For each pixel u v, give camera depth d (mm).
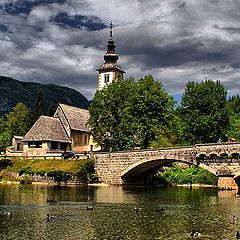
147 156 94000
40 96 186250
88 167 100125
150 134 108062
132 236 40031
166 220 48625
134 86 111938
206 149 85312
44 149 119062
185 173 111938
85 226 44531
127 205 61250
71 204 61344
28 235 40062
